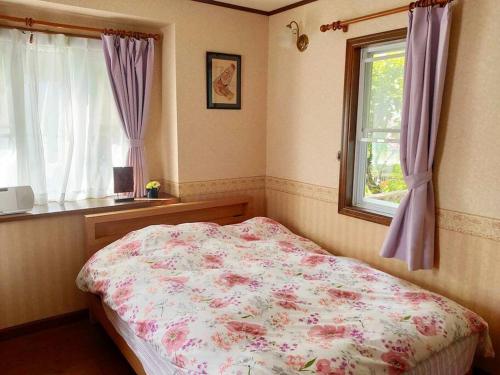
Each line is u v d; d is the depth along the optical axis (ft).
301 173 10.56
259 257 8.08
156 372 5.57
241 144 11.23
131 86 9.68
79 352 8.12
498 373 6.82
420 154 7.15
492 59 6.46
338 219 9.59
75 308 9.32
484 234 6.81
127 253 7.97
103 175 9.84
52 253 8.79
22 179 8.72
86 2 8.46
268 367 4.37
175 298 6.08
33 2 8.09
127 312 6.15
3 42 8.27
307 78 10.03
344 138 9.07
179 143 10.13
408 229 7.40
